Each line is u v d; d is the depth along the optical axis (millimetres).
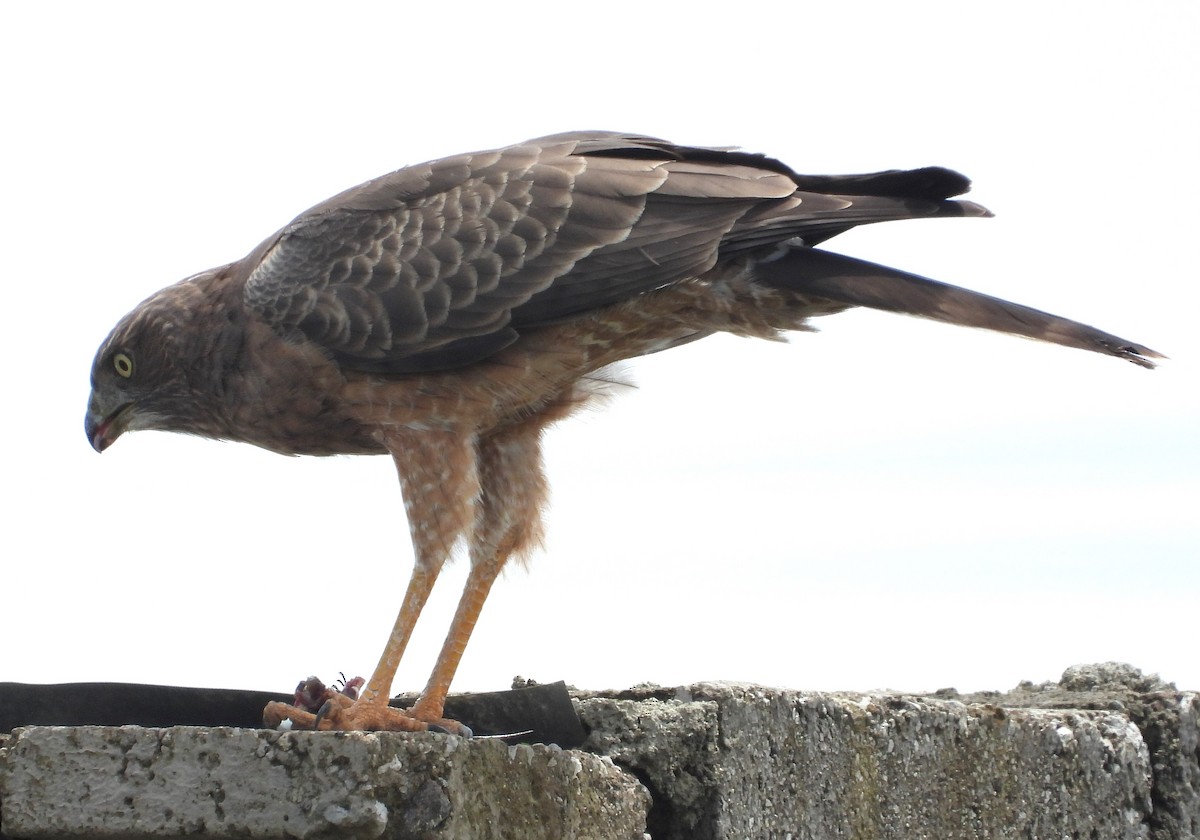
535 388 9914
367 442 10344
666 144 10234
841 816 9391
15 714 7785
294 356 9875
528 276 9594
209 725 8391
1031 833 10633
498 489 10359
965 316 9547
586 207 9664
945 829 10023
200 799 6645
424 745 6609
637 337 10102
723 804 8688
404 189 9984
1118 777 11469
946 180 9672
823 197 9758
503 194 9781
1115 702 12227
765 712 9117
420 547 9523
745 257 9883
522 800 7051
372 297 9680
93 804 6750
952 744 10203
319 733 6594
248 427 10422
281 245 10148
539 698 8875
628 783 8039
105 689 8047
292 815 6523
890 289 9672
